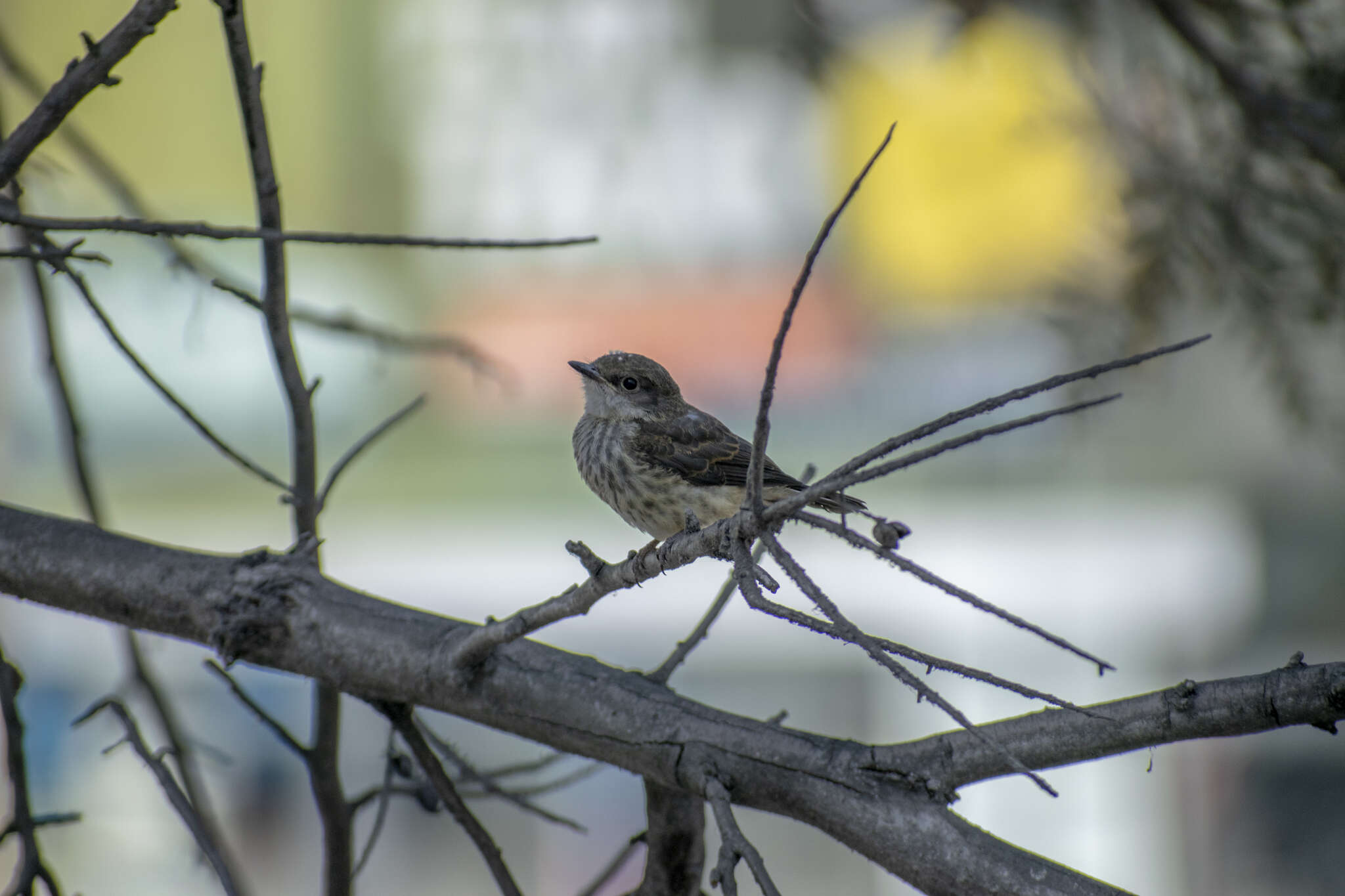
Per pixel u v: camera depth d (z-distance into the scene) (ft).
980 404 9.90
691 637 14.85
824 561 55.36
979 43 23.73
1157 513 56.65
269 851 53.98
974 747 12.42
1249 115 21.07
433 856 54.29
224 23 13.99
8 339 51.21
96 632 53.67
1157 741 11.52
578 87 34.24
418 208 60.70
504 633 13.69
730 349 58.65
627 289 59.36
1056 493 57.26
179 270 21.03
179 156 62.95
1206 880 53.16
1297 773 53.93
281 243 14.83
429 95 52.06
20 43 59.16
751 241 53.06
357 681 14.64
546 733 14.12
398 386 62.23
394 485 61.11
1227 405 53.36
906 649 9.89
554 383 61.31
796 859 54.95
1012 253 35.96
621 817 52.70
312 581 15.06
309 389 15.30
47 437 58.80
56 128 13.85
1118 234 22.99
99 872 51.44
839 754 12.92
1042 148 24.84
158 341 59.06
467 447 61.87
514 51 35.19
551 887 53.06
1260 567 56.65
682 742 13.43
